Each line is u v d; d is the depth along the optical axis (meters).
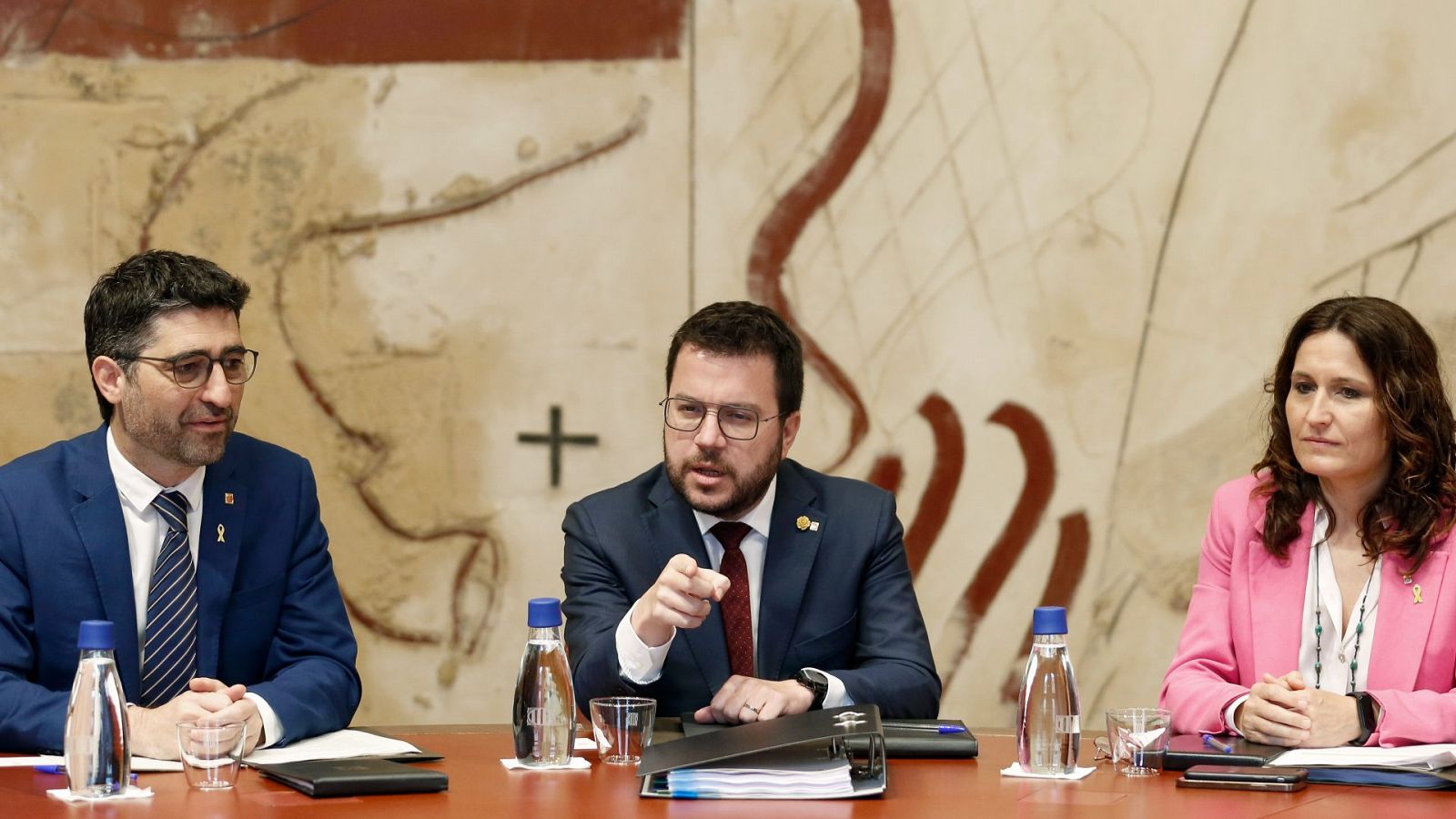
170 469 6.91
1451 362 11.01
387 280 11.49
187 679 6.86
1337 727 6.13
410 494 11.48
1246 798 5.21
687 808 5.03
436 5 11.53
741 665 7.16
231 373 6.79
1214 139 11.27
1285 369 7.21
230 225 11.43
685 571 6.18
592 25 11.54
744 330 7.05
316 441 11.43
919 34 11.41
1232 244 11.25
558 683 5.86
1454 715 6.18
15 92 11.33
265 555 7.18
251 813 4.95
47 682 6.78
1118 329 11.31
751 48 11.49
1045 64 11.37
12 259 11.29
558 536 11.50
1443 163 11.09
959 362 11.41
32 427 11.25
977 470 11.38
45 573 6.73
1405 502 6.93
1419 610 6.82
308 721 6.43
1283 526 7.15
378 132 11.49
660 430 11.52
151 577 6.90
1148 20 11.31
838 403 11.43
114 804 5.10
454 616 11.46
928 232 11.41
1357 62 11.19
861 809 5.03
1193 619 7.34
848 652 7.38
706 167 11.52
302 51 11.47
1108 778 5.64
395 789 5.30
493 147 11.54
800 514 7.45
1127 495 11.29
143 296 6.59
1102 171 11.33
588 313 11.53
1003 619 11.34
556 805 5.08
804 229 11.46
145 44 11.41
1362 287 11.13
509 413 11.52
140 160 11.39
